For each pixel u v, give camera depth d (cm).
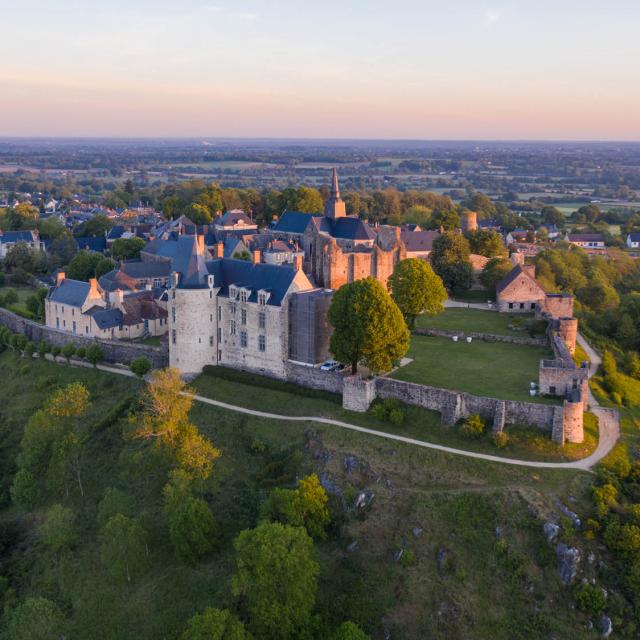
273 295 13825
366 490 10662
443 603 9156
